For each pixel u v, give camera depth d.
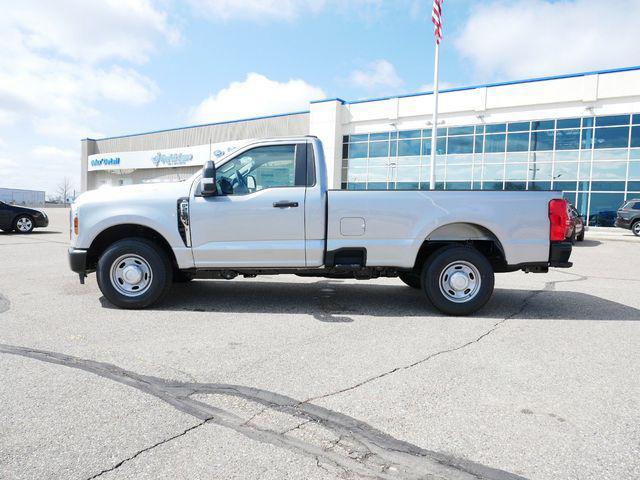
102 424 2.85
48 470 2.36
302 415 3.02
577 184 25.66
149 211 5.70
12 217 17.70
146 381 3.54
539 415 3.06
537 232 5.74
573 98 25.19
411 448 2.63
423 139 29.83
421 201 5.74
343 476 2.35
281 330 5.00
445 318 5.64
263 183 5.87
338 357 4.15
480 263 5.68
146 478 2.31
